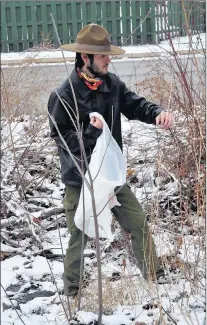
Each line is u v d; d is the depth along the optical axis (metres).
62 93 3.90
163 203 5.26
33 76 7.78
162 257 4.23
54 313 4.04
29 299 4.41
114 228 4.93
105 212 3.97
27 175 6.20
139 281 4.22
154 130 6.22
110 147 3.91
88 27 3.90
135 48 11.91
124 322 3.84
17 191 5.70
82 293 4.07
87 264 4.72
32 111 7.29
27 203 5.88
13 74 7.14
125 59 10.34
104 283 4.21
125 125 7.02
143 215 4.10
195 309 3.88
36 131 6.64
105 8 14.64
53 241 5.36
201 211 4.42
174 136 5.26
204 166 4.80
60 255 5.11
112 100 4.00
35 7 14.94
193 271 4.25
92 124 3.85
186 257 4.18
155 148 5.92
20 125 6.96
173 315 3.81
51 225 5.62
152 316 3.87
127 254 4.70
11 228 5.46
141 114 4.07
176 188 5.21
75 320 3.80
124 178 3.92
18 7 14.93
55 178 6.56
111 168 3.90
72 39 15.05
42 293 4.50
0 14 14.93
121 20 14.37
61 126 3.93
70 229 4.10
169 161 5.38
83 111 3.94
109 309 4.00
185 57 5.51
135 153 6.16
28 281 4.71
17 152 6.28
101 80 3.93
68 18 15.01
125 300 4.09
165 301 3.99
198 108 5.04
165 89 5.88
